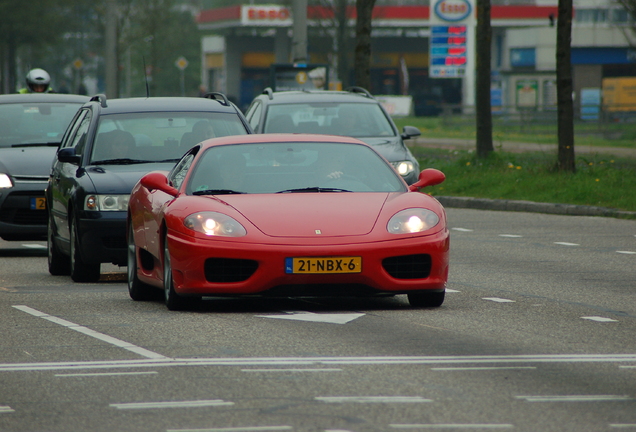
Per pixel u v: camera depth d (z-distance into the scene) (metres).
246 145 24.94
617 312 22.73
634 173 56.47
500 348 18.36
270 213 22.14
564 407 14.16
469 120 122.25
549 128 109.75
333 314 22.25
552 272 30.25
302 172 24.17
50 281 29.94
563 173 56.47
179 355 17.84
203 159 24.50
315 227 21.80
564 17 56.12
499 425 13.22
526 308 23.25
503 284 27.64
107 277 30.80
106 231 28.42
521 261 33.00
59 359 17.69
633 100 159.75
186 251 21.94
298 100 47.06
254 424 13.32
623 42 184.88
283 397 14.75
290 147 24.89
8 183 36.72
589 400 14.55
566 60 56.56
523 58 188.88
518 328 20.52
